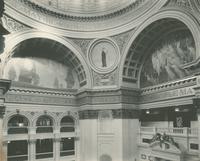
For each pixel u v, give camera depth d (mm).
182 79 19797
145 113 26219
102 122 25078
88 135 24828
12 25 21281
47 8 22797
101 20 24438
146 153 23109
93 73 25484
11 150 23000
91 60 25438
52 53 26312
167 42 22375
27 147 23750
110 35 24359
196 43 17031
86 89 24922
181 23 19656
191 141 18484
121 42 24141
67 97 26609
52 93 25578
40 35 22812
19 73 23844
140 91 25344
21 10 21531
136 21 22531
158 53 23484
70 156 25797
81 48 25203
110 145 24406
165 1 19656
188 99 19203
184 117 21828
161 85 22219
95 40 24891
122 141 23672
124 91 24469
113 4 23703
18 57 24031
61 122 26172
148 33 22609
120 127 23969
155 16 20672
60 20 24000
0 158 17344
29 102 24000
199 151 16766
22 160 23188
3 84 17734
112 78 25078
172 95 20984
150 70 24453
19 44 22016
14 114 22984
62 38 24141
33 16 22359
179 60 20797
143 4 21703
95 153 24531
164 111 24094
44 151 24688
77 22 24562
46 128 25047
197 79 16969
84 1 24438
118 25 23844
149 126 25641
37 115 24359
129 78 24969
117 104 24359
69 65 27422
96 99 25156
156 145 21391
